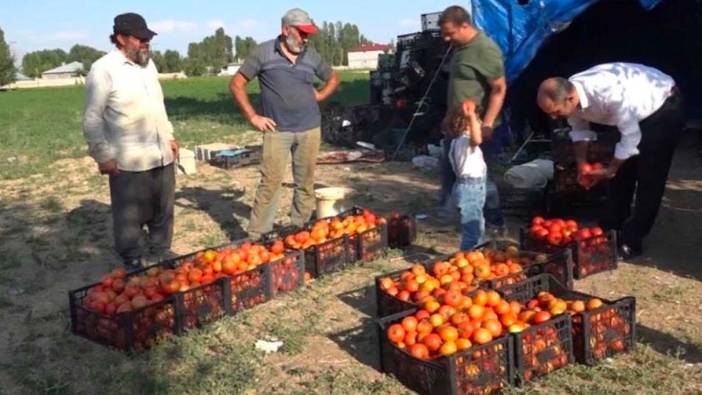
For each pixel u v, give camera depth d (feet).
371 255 25.66
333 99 101.71
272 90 26.76
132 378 17.89
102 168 23.67
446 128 23.41
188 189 40.34
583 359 17.24
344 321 20.83
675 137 23.06
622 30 44.91
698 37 45.11
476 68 25.18
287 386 17.29
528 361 16.53
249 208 35.50
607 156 26.37
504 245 23.66
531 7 35.68
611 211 25.13
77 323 20.54
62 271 27.14
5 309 23.35
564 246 23.25
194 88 198.08
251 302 21.91
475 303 17.63
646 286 22.33
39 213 36.40
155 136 24.61
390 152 47.01
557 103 21.02
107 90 23.38
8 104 155.43
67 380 18.08
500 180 35.60
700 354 17.79
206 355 18.99
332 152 48.93
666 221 29.09
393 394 16.51
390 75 52.47
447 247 27.02
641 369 17.01
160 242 26.12
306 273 24.17
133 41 23.56
